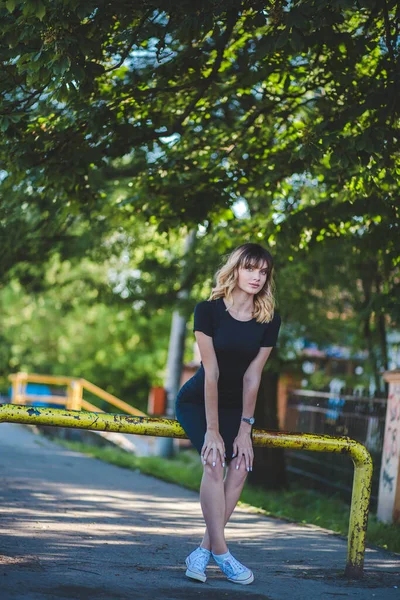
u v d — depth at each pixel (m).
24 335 41.62
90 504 9.28
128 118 9.66
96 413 5.34
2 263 15.43
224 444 5.27
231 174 10.59
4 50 7.69
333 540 7.98
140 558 6.14
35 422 5.24
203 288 17.12
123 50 8.49
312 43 8.02
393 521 9.74
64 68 7.23
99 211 13.57
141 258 18.36
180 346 22.94
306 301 16.27
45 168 9.11
